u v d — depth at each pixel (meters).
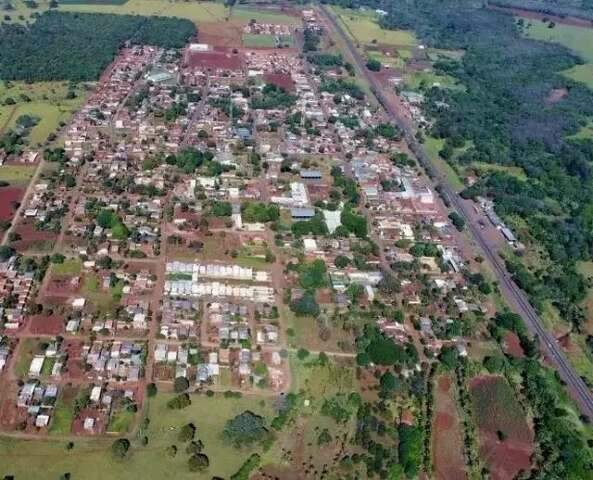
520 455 173.00
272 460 161.88
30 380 177.00
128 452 159.88
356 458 163.88
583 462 170.62
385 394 183.25
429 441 172.75
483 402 187.62
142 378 181.25
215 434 166.88
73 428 165.50
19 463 155.25
